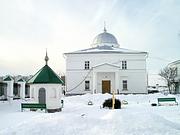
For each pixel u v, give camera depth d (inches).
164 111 872.3
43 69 974.4
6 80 1343.5
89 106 1130.0
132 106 1118.4
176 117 695.7
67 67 1909.4
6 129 438.9
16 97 1470.2
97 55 1900.8
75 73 1899.6
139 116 527.2
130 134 401.4
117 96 1536.7
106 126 443.5
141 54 1887.3
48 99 918.4
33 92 964.6
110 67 1774.1
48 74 949.8
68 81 1897.1
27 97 1620.3
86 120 478.3
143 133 405.7
